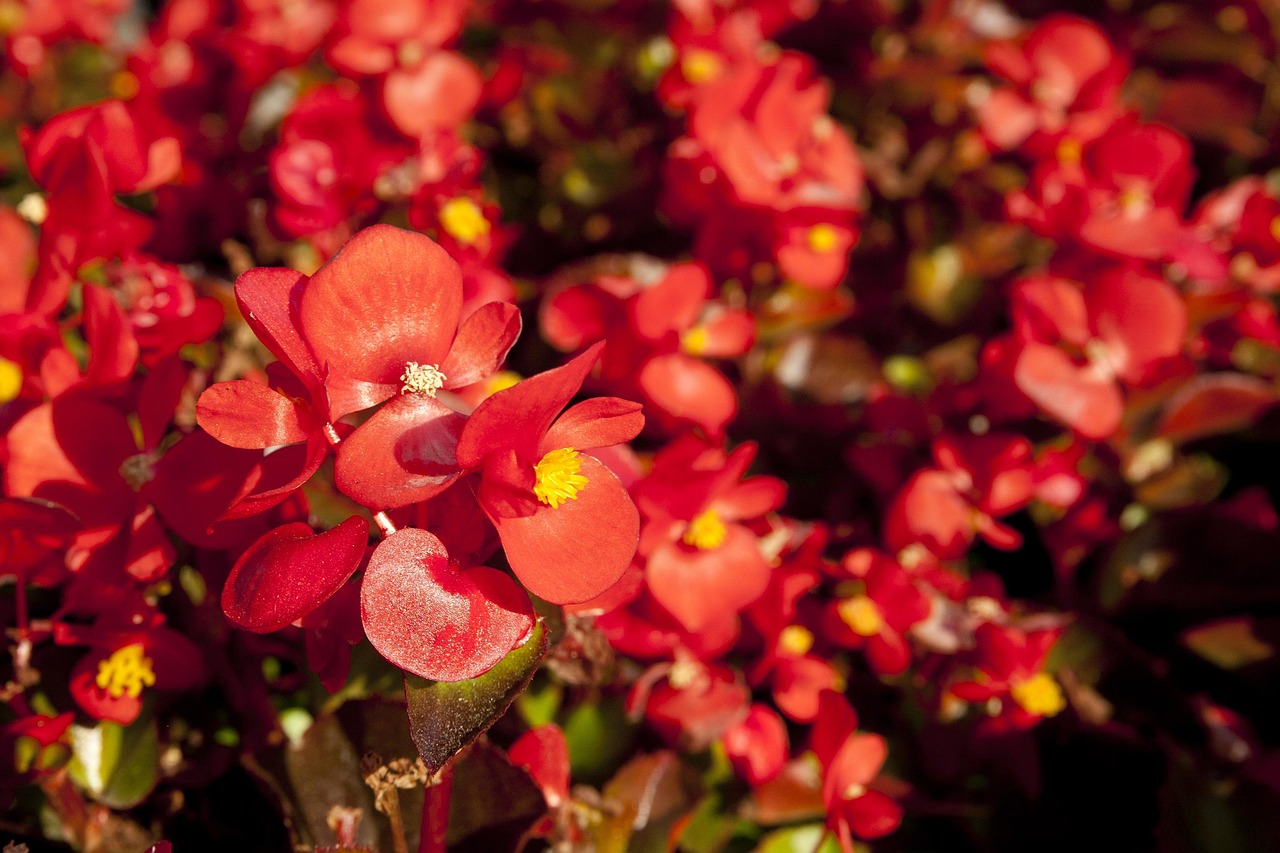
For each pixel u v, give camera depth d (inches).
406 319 9.9
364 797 11.4
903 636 12.4
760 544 12.4
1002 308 16.2
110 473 10.8
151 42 17.5
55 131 11.3
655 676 12.1
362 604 9.5
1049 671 13.1
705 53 15.8
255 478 10.1
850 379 15.0
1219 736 12.7
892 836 12.8
